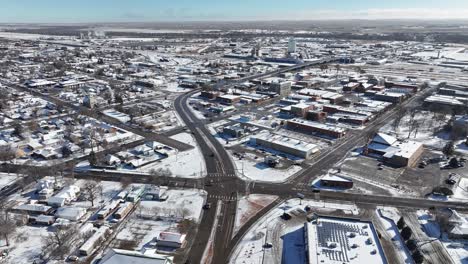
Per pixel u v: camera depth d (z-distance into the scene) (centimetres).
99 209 9869
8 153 13125
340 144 14775
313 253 7662
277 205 10150
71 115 18550
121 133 15850
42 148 14162
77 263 7725
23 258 7862
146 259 7212
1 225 8612
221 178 11762
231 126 16312
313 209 9925
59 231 8712
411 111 19012
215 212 9781
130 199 10181
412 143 14000
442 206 10100
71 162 12875
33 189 11025
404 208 10000
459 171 12300
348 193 10825
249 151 14062
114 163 12681
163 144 14762
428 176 11912
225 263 7794
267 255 8044
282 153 13825
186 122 17662
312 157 13475
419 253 7731
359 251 7744
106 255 7412
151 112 19200
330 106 19588
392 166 12662
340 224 8744
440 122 17250
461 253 8200
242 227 9106
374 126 17075
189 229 9006
